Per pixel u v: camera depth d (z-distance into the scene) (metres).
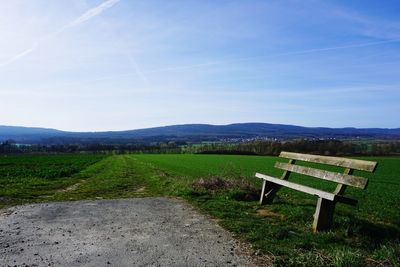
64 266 6.34
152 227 9.08
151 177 26.38
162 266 6.29
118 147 168.50
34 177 27.84
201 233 8.38
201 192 14.45
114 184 21.91
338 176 8.66
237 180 15.78
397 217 10.53
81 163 57.78
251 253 6.89
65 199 15.05
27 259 6.73
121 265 6.36
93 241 7.88
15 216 10.73
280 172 32.47
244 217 10.01
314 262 6.21
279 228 8.22
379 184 24.67
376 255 6.51
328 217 8.31
